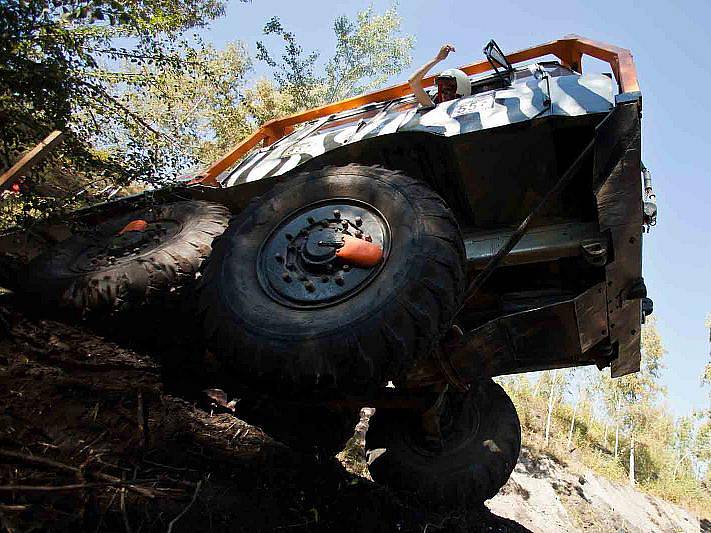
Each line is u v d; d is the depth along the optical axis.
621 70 3.46
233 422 3.84
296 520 3.03
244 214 3.15
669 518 12.44
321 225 2.97
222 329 2.73
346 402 3.86
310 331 2.57
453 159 3.38
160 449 3.10
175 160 4.16
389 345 2.51
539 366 3.44
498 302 3.60
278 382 2.57
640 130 2.96
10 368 3.16
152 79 4.29
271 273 2.86
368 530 3.38
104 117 4.02
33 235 4.12
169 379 3.78
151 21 4.04
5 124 3.43
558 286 3.51
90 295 3.45
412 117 3.56
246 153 5.02
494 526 4.45
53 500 2.26
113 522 2.32
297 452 3.81
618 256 3.11
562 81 3.30
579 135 3.26
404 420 4.51
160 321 3.56
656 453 21.03
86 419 3.01
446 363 3.35
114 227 4.01
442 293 2.63
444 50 3.72
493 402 4.64
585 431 17.06
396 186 2.97
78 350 3.62
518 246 3.33
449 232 2.78
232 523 2.71
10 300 3.81
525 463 8.99
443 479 4.27
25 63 3.36
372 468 4.45
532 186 3.37
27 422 2.77
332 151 3.65
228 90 5.88
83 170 3.95
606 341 3.54
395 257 2.73
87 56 3.69
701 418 23.42
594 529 7.54
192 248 3.56
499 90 3.54
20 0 3.34
